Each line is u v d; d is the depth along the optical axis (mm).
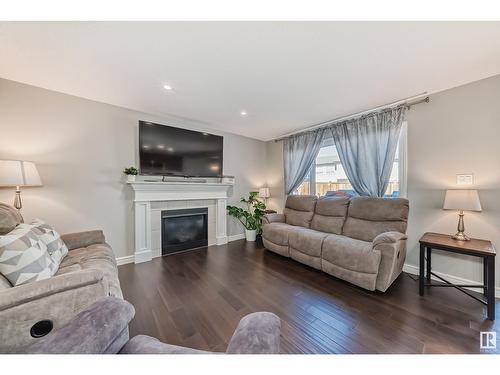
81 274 1112
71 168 2502
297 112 2969
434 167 2389
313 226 3254
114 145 2805
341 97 2473
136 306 1816
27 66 1849
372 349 1334
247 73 1956
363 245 2207
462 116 2193
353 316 1687
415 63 1787
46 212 2357
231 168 4195
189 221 3592
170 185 3232
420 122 2494
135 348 860
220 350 1340
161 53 1655
